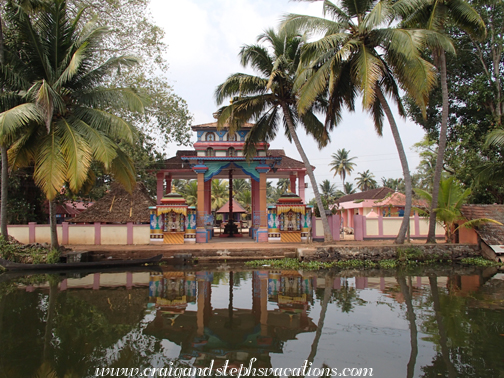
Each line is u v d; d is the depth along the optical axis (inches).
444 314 248.5
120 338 207.6
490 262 496.4
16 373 162.9
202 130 706.2
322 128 621.9
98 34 475.2
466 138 645.3
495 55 641.6
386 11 449.7
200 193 676.7
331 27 502.6
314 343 197.3
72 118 462.9
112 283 373.1
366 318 241.0
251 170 691.4
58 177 408.5
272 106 629.3
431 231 561.3
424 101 502.0
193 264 515.8
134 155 741.9
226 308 269.3
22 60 464.8
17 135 440.1
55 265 460.4
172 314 254.8
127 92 470.0
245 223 1492.4
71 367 169.8
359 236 681.0
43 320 241.4
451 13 510.9
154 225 631.8
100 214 677.9
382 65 489.4
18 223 707.4
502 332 211.2
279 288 341.7
